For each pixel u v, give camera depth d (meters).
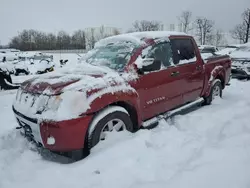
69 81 3.14
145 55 3.80
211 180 2.38
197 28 56.69
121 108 3.37
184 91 4.51
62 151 3.01
